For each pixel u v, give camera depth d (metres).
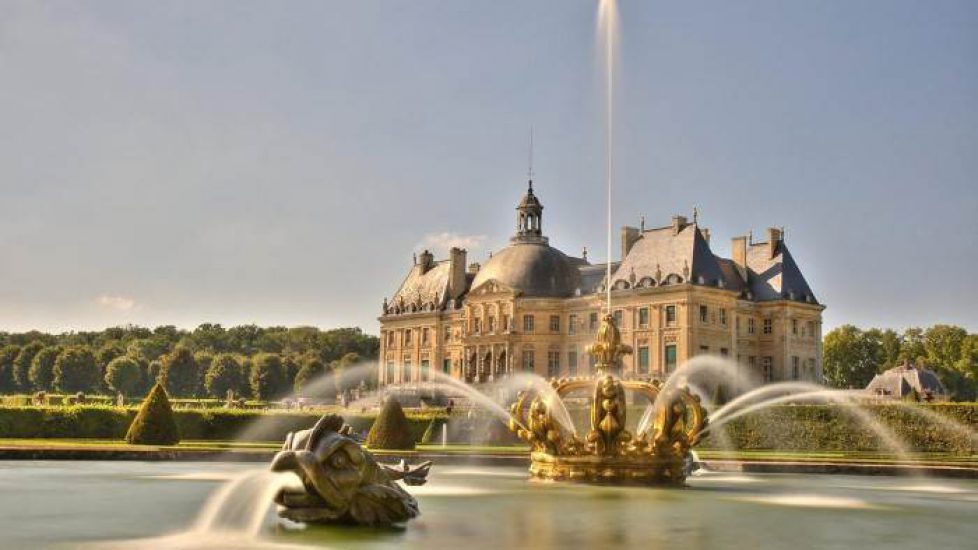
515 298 143.12
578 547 17.02
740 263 143.38
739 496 26.84
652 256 133.50
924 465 41.41
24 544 17.25
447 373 163.50
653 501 24.83
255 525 19.66
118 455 43.38
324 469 19.66
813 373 140.62
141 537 18.19
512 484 29.28
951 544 18.42
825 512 23.38
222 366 194.12
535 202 152.75
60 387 195.75
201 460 44.50
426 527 19.55
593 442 29.55
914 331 187.62
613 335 31.45
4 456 41.75
